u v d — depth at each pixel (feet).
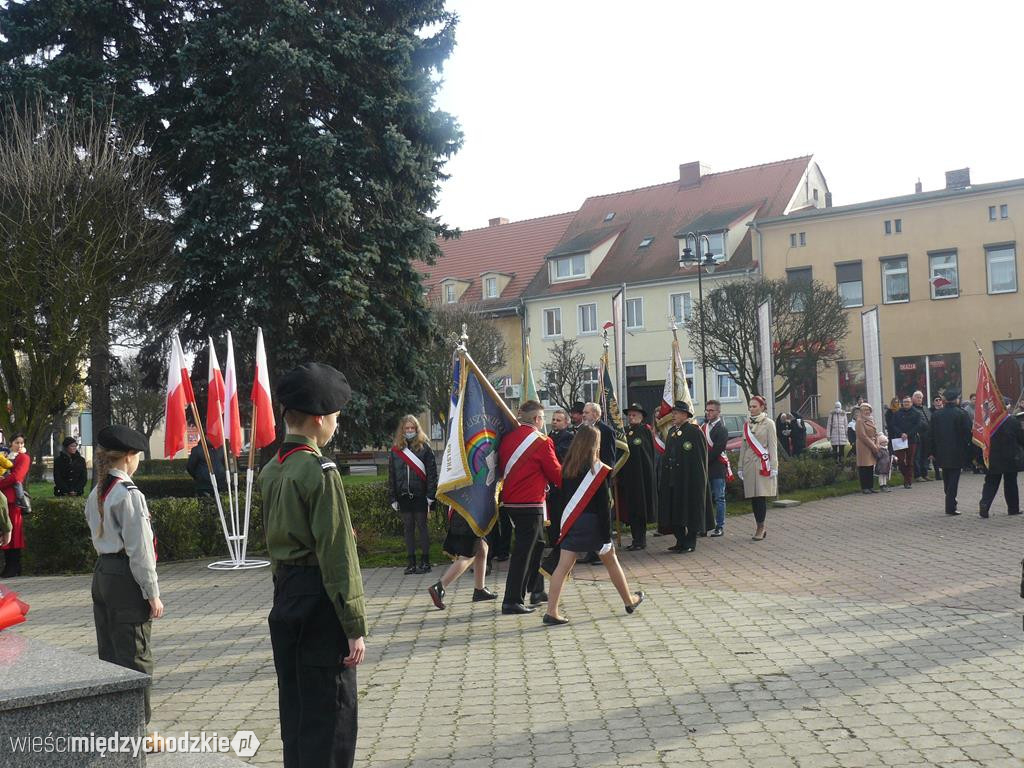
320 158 64.64
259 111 65.72
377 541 47.21
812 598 30.76
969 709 18.85
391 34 69.51
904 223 132.67
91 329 63.57
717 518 48.16
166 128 67.67
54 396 64.23
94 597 18.94
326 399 14.21
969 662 22.25
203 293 67.56
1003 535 43.01
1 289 61.82
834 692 20.36
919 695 19.89
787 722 18.57
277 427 66.49
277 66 63.21
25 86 63.67
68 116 63.72
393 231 69.56
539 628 28.32
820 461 71.82
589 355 163.63
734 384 148.97
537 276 175.42
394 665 24.80
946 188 140.97
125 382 75.61
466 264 189.98
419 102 69.62
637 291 159.12
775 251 141.59
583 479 28.84
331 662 13.61
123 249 64.23
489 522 31.40
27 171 62.13
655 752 17.34
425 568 39.93
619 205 180.55
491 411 31.60
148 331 67.51
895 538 43.65
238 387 67.56
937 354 130.31
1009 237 126.00
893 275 133.59
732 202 163.43
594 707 20.25
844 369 135.95
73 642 29.58
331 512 13.65
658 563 40.06
